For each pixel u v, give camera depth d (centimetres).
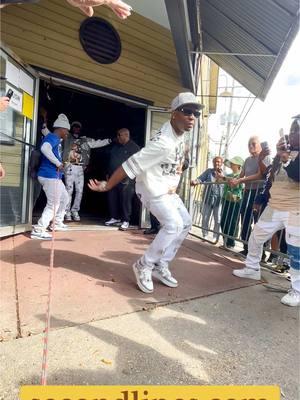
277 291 349
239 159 630
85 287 308
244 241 487
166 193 309
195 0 482
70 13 534
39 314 247
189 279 363
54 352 201
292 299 311
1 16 473
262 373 202
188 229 341
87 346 211
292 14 402
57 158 479
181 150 319
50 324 233
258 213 448
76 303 271
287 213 331
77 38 545
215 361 209
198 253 491
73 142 631
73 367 189
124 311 265
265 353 224
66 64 537
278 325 269
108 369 190
